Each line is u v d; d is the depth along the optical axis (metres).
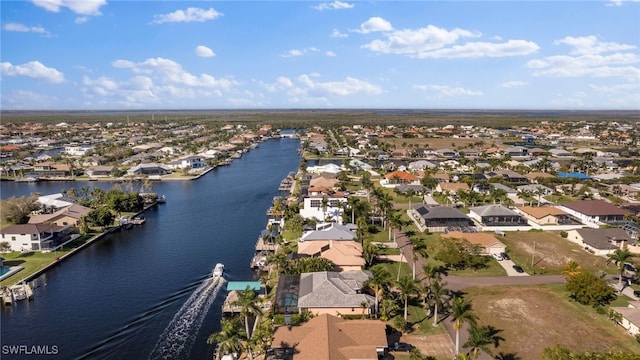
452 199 182.62
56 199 169.50
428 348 73.06
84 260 120.06
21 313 90.38
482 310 86.88
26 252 121.94
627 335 77.38
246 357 72.31
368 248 109.44
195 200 191.88
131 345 78.88
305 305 81.38
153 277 108.25
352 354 66.00
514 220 146.88
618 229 132.25
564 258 116.62
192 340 80.19
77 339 81.00
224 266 114.88
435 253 117.50
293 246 124.12
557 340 75.94
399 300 89.19
